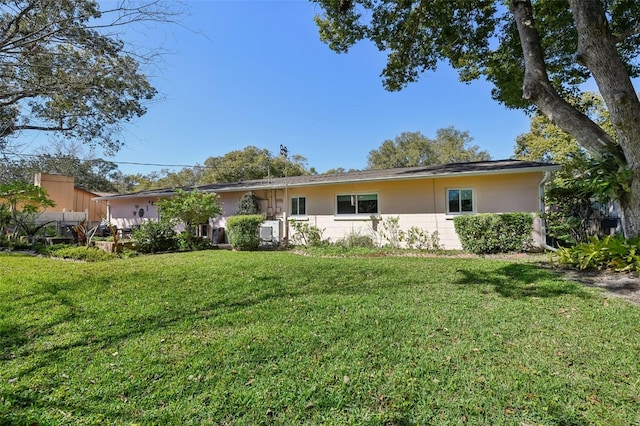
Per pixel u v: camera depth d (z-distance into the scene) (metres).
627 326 3.35
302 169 34.69
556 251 7.24
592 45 5.18
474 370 2.54
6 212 13.78
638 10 7.83
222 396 2.24
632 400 2.15
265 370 2.57
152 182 38.28
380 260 7.98
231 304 4.32
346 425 1.95
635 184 5.19
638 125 5.01
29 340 3.19
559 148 17.36
